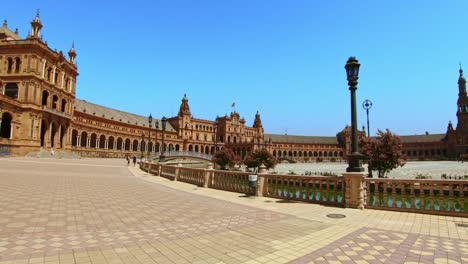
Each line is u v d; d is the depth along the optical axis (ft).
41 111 197.77
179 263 16.28
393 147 80.48
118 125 324.19
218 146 463.42
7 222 24.70
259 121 536.83
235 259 17.07
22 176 64.54
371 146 83.56
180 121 441.27
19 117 186.19
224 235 22.33
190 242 20.38
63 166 108.37
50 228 23.20
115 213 29.86
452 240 21.04
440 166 224.12
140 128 357.20
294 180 41.11
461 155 393.91
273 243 20.31
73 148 241.14
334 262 16.62
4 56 198.39
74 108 267.18
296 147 510.99
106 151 281.95
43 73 205.16
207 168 59.36
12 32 243.81
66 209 30.99
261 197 43.47
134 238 21.11
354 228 24.79
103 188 50.75
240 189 48.91
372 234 22.77
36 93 196.65
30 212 28.86
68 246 18.84
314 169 207.31
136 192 47.26
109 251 18.07
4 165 95.91
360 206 33.91
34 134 191.83
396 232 23.43
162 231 23.25
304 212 31.99
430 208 30.91
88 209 31.45
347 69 37.70
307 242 20.59
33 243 19.24
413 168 190.19
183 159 242.37
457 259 17.03
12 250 17.75
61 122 226.17
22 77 192.85
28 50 196.24
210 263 16.38
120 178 74.33
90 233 22.09
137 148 349.61
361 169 34.86
